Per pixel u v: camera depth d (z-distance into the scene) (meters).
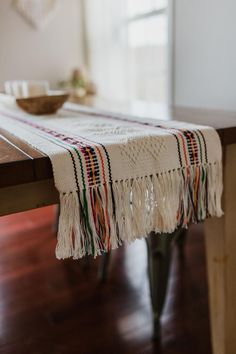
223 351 1.08
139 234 0.72
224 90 1.57
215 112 1.23
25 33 2.71
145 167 0.72
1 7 2.58
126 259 1.74
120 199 0.70
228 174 0.91
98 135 0.79
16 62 2.72
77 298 1.46
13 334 1.27
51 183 0.69
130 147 0.71
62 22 2.84
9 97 1.48
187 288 1.50
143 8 2.26
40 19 2.73
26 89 1.61
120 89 2.65
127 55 2.51
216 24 1.55
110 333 1.26
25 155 0.64
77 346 1.21
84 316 1.35
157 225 0.75
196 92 1.75
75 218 0.66
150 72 2.31
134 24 2.39
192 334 1.24
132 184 0.71
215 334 1.09
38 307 1.41
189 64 1.76
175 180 0.76
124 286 1.53
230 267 1.01
